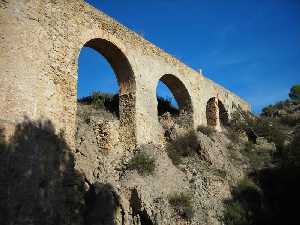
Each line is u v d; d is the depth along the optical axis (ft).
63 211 49.32
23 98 48.62
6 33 48.65
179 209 61.52
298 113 137.59
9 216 42.24
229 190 74.38
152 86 78.84
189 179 71.26
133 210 58.59
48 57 54.24
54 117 52.80
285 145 100.07
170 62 87.86
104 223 54.29
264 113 150.10
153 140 75.77
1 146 43.96
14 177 44.14
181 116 93.66
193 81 96.63
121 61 73.51
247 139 108.58
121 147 70.38
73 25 60.59
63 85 55.77
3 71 47.11
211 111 106.32
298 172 79.71
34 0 53.93
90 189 57.93
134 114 71.82
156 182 64.18
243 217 67.31
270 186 82.12
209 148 82.17
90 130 67.67
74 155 54.13
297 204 74.54
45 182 47.83
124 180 61.77
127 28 74.90
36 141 48.47
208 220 63.46
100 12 68.03
